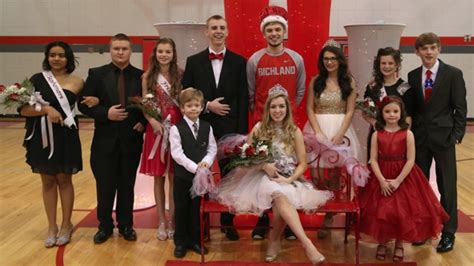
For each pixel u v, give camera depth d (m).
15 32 10.62
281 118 3.78
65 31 10.56
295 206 3.50
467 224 4.51
